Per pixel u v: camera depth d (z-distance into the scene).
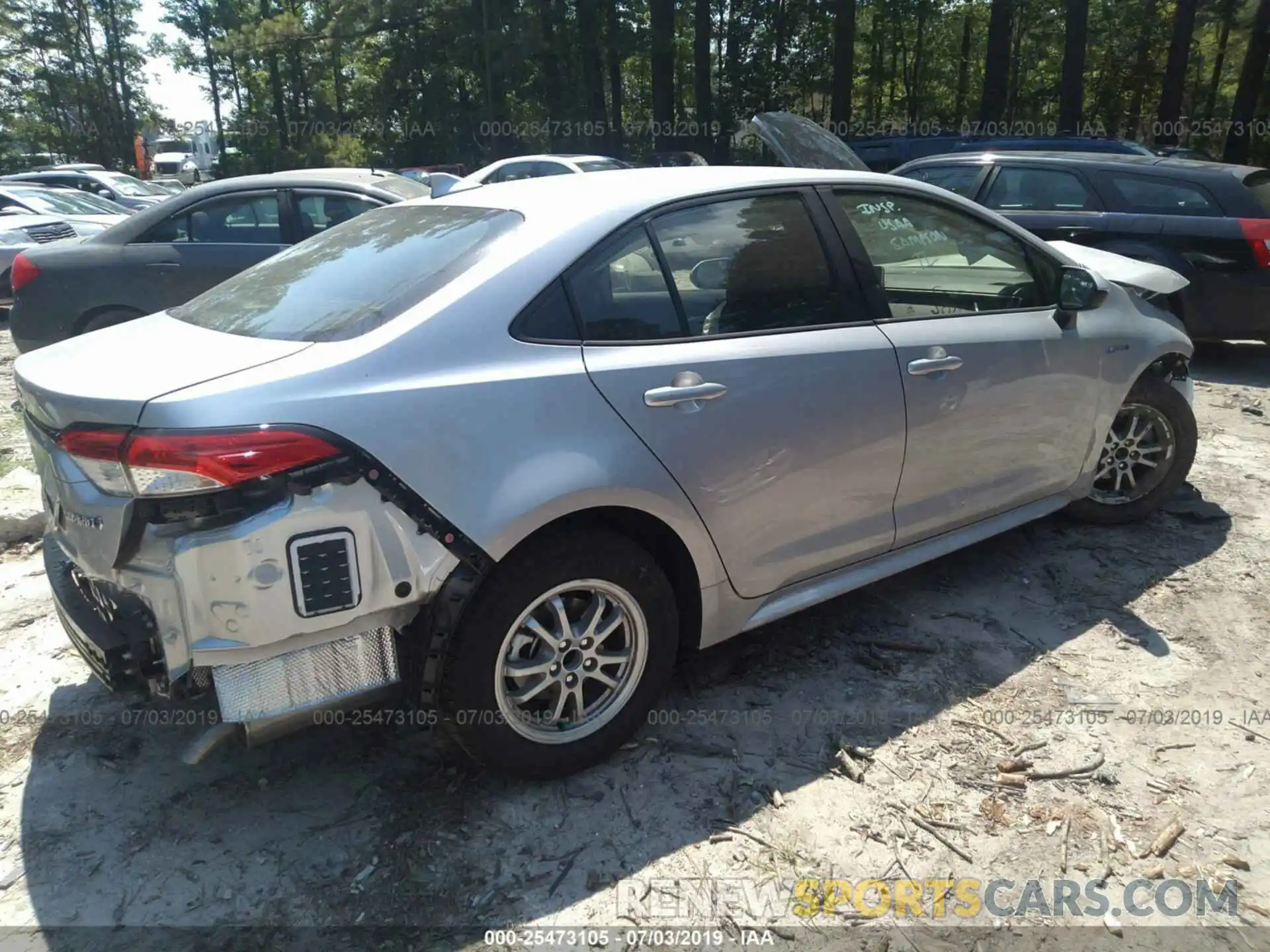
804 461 2.97
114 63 48.38
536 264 2.58
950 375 3.33
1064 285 3.74
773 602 3.12
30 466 5.27
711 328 2.85
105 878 2.39
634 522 2.76
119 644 2.31
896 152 17.67
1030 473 3.77
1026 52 37.00
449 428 2.32
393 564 2.27
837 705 3.11
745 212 3.02
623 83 37.12
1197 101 38.75
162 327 2.82
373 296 2.55
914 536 3.44
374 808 2.65
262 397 2.15
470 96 30.81
